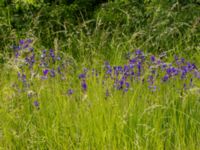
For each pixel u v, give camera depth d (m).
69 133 4.92
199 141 4.70
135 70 6.07
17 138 4.88
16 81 6.12
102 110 4.91
